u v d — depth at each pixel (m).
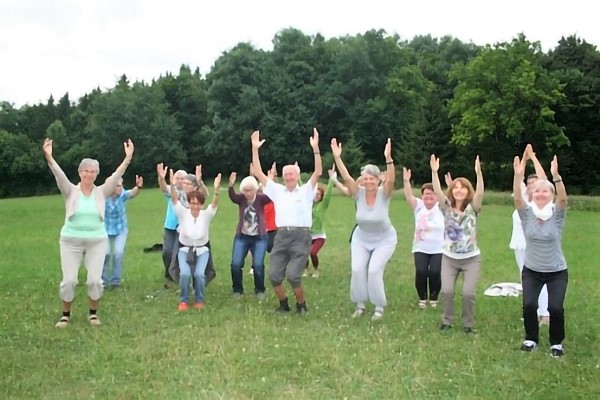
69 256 8.00
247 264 14.25
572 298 10.45
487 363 6.71
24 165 72.25
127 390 5.83
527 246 7.20
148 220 26.45
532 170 48.94
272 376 6.23
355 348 7.21
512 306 9.60
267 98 72.81
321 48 76.00
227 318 8.69
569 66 54.12
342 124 71.19
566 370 6.48
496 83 45.28
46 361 6.67
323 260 14.72
